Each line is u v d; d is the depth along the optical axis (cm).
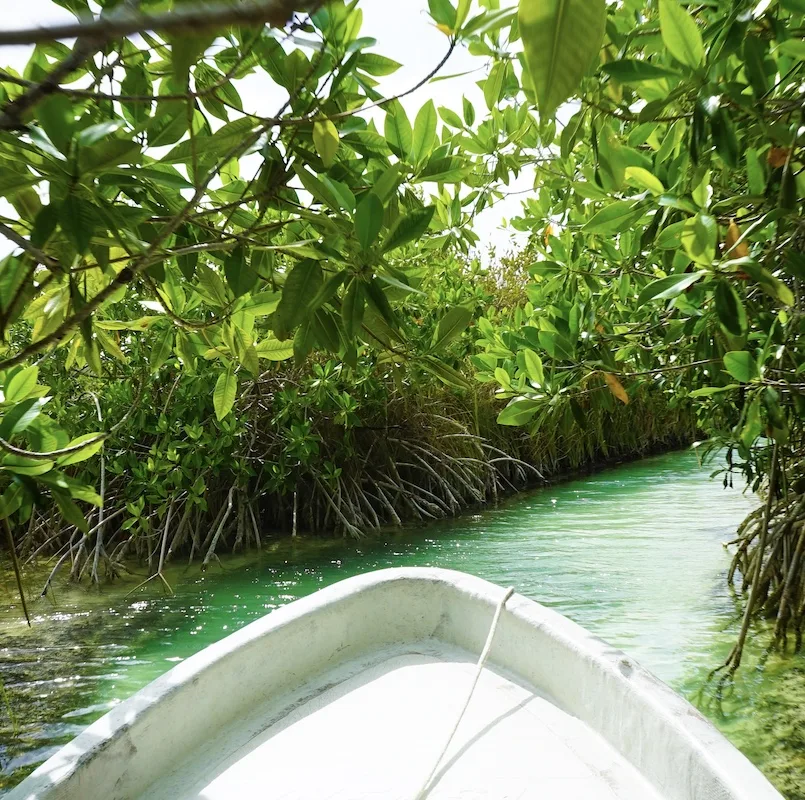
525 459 1348
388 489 1082
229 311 185
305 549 913
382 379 959
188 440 854
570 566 743
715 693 454
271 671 265
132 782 212
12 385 186
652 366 444
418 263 599
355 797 201
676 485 1205
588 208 386
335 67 136
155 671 525
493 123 313
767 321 304
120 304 688
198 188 112
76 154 104
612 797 198
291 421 923
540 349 393
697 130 185
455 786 204
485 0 127
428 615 309
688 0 191
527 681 267
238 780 215
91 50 42
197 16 23
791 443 562
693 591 650
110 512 897
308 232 192
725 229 262
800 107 194
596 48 35
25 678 516
